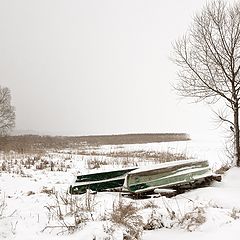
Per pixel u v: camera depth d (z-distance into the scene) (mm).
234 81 12312
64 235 5086
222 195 7863
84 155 22891
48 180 12844
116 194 8695
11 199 8508
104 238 4688
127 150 26469
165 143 34688
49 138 43875
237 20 12555
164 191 8414
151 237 5266
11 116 49969
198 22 13141
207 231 5402
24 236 5082
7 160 19375
